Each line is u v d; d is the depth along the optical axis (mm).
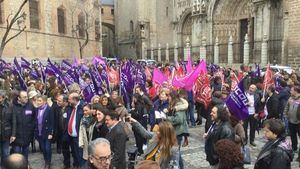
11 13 34969
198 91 14336
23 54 40562
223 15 50656
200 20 53688
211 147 6945
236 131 7512
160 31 66125
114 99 9492
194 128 15570
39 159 11047
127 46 73812
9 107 9461
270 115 12250
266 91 12945
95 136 7727
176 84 13867
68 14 50656
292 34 32344
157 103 11742
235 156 4496
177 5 61188
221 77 17703
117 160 6445
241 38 49594
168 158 6293
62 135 9891
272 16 40469
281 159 5145
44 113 9820
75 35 52812
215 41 47031
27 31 41062
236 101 7684
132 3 70625
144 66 26844
